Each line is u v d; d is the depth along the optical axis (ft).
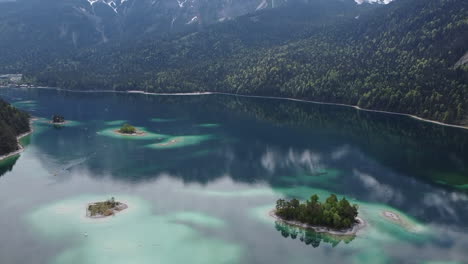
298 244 298.97
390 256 284.20
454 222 337.52
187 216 344.08
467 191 409.69
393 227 325.42
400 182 433.48
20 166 473.26
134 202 371.97
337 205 329.52
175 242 301.43
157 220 335.67
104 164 485.97
